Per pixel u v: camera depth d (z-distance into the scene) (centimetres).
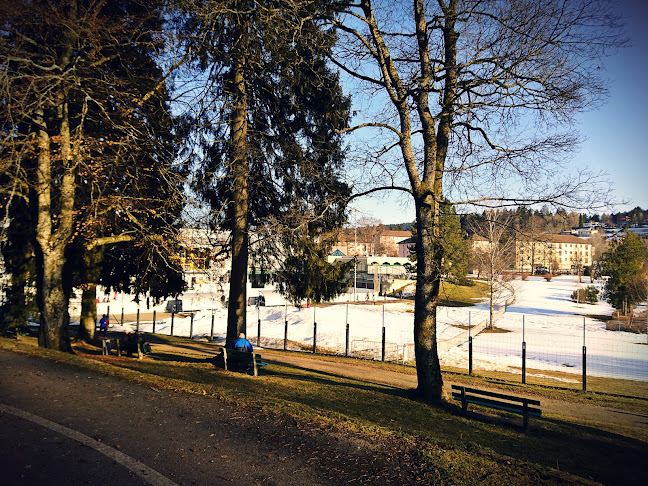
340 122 1529
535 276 10300
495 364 2033
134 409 700
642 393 1567
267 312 3750
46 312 1311
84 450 541
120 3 1468
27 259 1756
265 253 1695
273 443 596
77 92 1302
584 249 13525
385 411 859
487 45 1063
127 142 1293
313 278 1634
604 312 4881
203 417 679
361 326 3008
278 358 1767
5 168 1158
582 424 1033
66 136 1271
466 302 5272
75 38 1234
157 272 1744
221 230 1594
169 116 1483
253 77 1415
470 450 625
